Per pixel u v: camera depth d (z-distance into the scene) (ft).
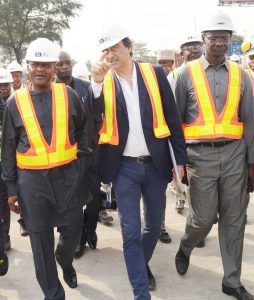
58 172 9.95
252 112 10.53
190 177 11.07
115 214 18.12
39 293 11.74
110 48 9.93
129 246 10.00
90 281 12.23
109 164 10.39
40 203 9.87
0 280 12.51
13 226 17.06
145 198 10.80
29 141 9.80
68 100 10.16
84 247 14.26
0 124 12.59
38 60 9.52
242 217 10.93
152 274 11.93
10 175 10.18
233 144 10.64
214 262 13.14
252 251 13.84
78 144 10.83
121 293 11.54
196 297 11.16
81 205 10.46
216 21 10.18
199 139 10.68
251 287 11.55
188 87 10.91
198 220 11.07
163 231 14.83
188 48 15.52
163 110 10.52
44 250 10.07
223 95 10.59
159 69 10.53
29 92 9.96
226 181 10.70
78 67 23.24
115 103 10.16
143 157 10.36
